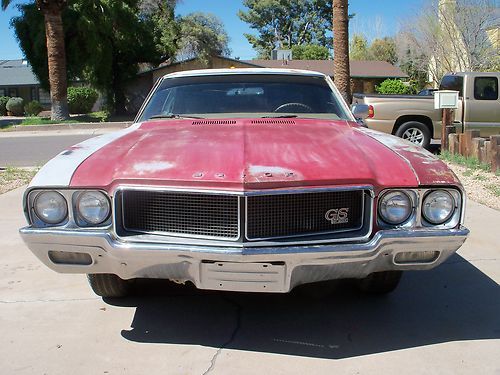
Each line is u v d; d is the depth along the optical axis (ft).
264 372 9.45
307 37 206.90
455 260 15.31
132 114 91.15
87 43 79.00
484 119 37.52
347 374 9.36
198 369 9.55
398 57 128.77
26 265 14.89
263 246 9.02
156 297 12.72
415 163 10.08
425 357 9.95
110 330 11.04
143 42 88.38
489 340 10.62
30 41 80.94
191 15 97.35
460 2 92.53
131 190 9.39
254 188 9.00
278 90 14.66
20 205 22.29
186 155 9.98
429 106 35.99
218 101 14.30
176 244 9.12
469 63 91.61
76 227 9.59
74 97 102.42
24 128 66.28
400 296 12.81
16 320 11.48
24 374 9.39
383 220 9.63
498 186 24.80
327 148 10.48
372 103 36.06
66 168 9.95
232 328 11.13
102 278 11.71
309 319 11.56
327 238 9.34
